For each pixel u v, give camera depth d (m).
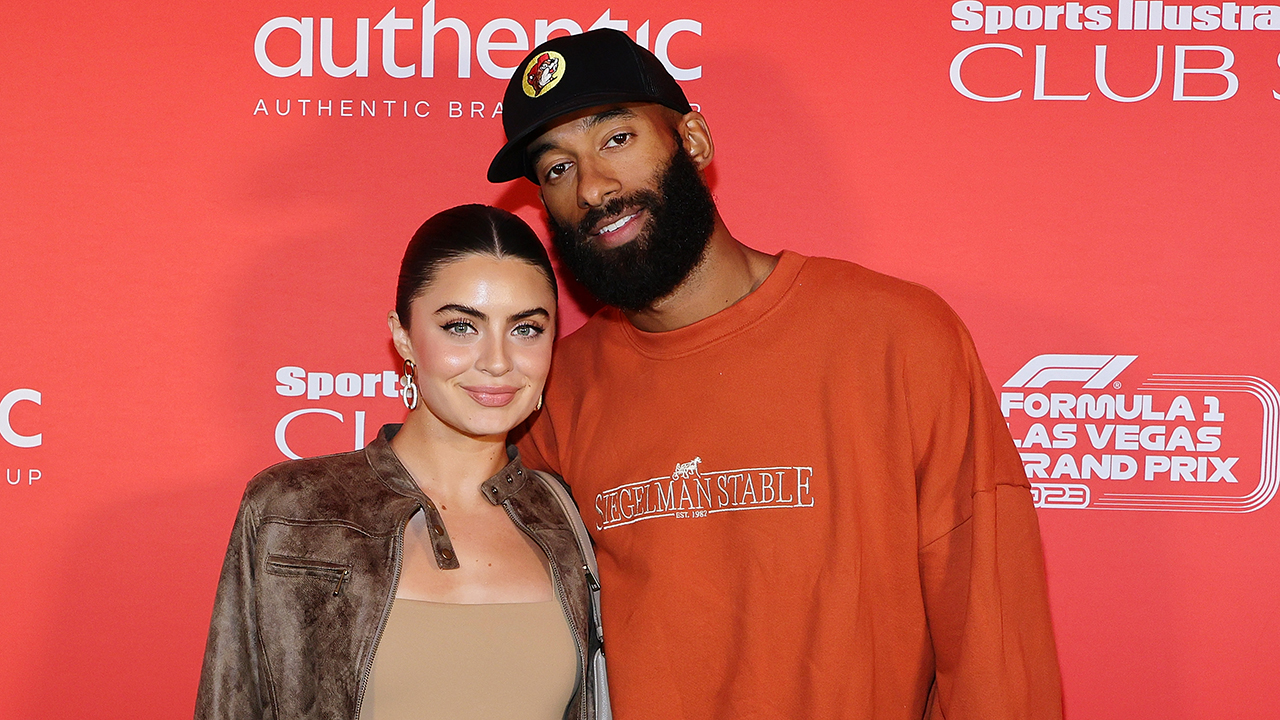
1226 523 1.80
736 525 1.43
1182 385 1.80
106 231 1.87
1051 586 1.82
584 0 1.86
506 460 1.51
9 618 1.87
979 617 1.35
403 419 1.88
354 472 1.45
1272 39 1.79
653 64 1.48
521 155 1.53
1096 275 1.81
